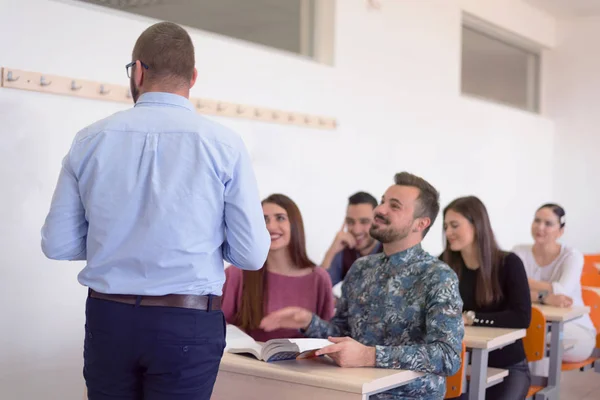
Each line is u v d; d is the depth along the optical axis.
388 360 2.01
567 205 6.98
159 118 1.60
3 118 2.74
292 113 4.03
